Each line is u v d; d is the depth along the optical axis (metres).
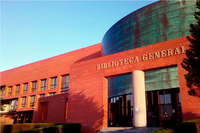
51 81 44.97
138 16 31.00
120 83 29.78
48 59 47.06
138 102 17.64
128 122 27.20
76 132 19.88
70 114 22.50
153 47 18.84
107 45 35.81
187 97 15.64
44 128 17.19
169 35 26.94
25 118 44.41
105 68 21.56
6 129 23.44
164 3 28.86
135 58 19.58
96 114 20.52
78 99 22.48
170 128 10.58
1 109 48.94
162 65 17.75
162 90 25.98
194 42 11.76
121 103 29.20
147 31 29.17
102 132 18.66
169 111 24.59
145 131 16.38
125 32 31.97
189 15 26.38
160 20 28.41
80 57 42.25
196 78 11.30
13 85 51.81
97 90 21.38
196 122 11.02
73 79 23.84
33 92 46.41
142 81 18.56
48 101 31.00
